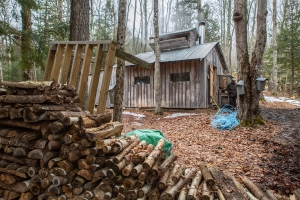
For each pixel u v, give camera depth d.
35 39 5.73
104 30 23.20
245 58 7.60
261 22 7.29
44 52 5.85
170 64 12.23
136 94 13.27
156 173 2.32
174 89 12.12
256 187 2.90
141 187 2.24
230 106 11.08
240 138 6.15
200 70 11.41
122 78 6.30
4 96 2.48
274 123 8.05
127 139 2.70
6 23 5.32
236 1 7.59
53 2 15.20
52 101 2.37
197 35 14.12
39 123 2.35
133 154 2.42
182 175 2.73
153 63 12.15
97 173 2.19
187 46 13.12
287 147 5.23
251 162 4.39
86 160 2.23
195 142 5.98
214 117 8.76
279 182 3.51
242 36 7.60
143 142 2.89
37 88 2.40
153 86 12.63
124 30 6.34
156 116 10.45
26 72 7.95
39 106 2.24
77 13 5.37
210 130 7.18
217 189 2.69
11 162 2.46
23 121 2.43
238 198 2.48
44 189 2.32
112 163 2.20
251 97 7.59
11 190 2.43
